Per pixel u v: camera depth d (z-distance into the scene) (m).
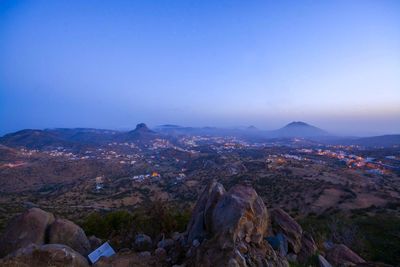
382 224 25.27
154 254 11.68
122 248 13.47
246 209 10.18
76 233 12.80
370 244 18.98
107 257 11.28
